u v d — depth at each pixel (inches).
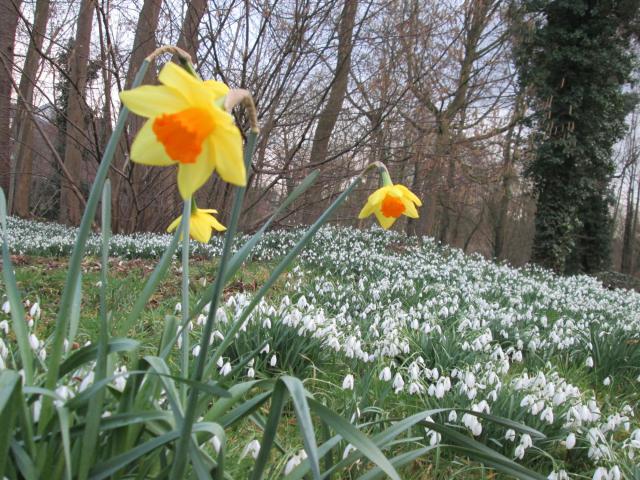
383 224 85.2
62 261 339.0
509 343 227.8
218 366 153.0
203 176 53.1
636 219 1396.4
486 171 591.2
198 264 346.3
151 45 470.6
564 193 658.2
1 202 70.9
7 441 55.5
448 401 139.6
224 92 55.9
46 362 98.8
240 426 123.7
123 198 589.0
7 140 586.6
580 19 637.3
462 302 289.6
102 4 421.4
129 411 65.6
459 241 1647.4
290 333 169.3
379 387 150.9
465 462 124.1
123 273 298.0
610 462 123.6
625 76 652.7
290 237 480.1
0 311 188.7
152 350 162.2
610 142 709.9
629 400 191.8
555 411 141.6
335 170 530.9
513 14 564.4
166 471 64.0
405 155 530.3
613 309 354.6
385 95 492.1
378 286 296.0
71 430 62.8
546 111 626.8
